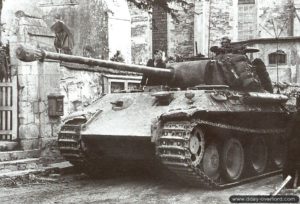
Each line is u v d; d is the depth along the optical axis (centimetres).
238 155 1079
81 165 1128
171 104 1024
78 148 1088
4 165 1153
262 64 1229
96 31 2141
